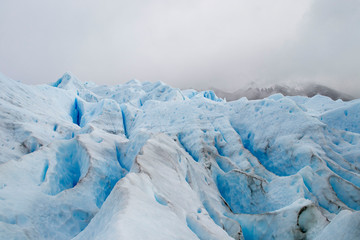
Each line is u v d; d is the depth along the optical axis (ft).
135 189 24.20
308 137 64.75
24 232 30.14
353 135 68.23
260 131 76.48
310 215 32.04
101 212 23.89
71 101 150.82
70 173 50.88
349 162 58.29
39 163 45.06
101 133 69.10
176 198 32.40
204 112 93.45
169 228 19.08
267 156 70.59
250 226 38.11
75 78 217.15
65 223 35.24
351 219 19.27
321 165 53.47
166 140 55.83
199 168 57.77
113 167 53.31
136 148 59.98
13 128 74.33
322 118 88.28
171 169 41.47
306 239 29.68
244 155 68.39
